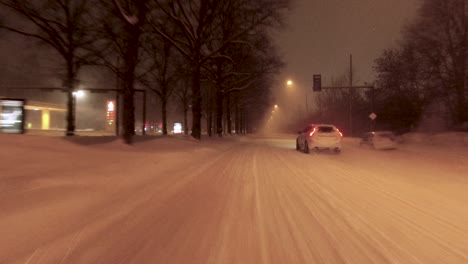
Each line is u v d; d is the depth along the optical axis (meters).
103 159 13.30
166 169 13.84
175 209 7.82
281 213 7.59
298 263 4.89
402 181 12.12
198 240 5.80
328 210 7.89
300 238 5.95
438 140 35.09
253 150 27.41
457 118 40.06
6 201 7.14
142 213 7.39
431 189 10.59
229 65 40.78
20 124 23.42
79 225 6.41
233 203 8.51
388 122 50.62
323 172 14.38
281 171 14.57
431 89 41.75
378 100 54.06
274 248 5.46
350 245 5.62
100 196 8.55
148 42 28.67
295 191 10.14
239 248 5.45
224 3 28.47
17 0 19.89
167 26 28.91
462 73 38.25
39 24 21.42
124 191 9.40
